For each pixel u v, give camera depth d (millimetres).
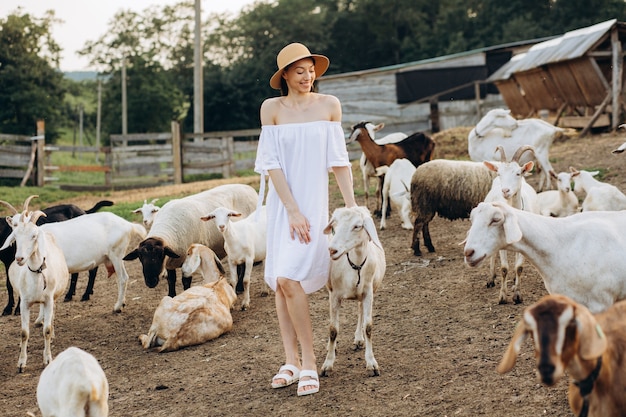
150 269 9688
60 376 5508
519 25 47750
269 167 6102
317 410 5980
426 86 26969
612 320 4262
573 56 17797
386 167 13273
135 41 53781
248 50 56406
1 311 10562
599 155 15289
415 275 9805
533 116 22141
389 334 7715
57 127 43250
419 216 10664
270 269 6297
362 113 27125
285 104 6242
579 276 5727
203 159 24219
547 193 11578
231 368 7371
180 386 7062
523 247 5836
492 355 6656
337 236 6008
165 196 19328
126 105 46469
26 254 7883
